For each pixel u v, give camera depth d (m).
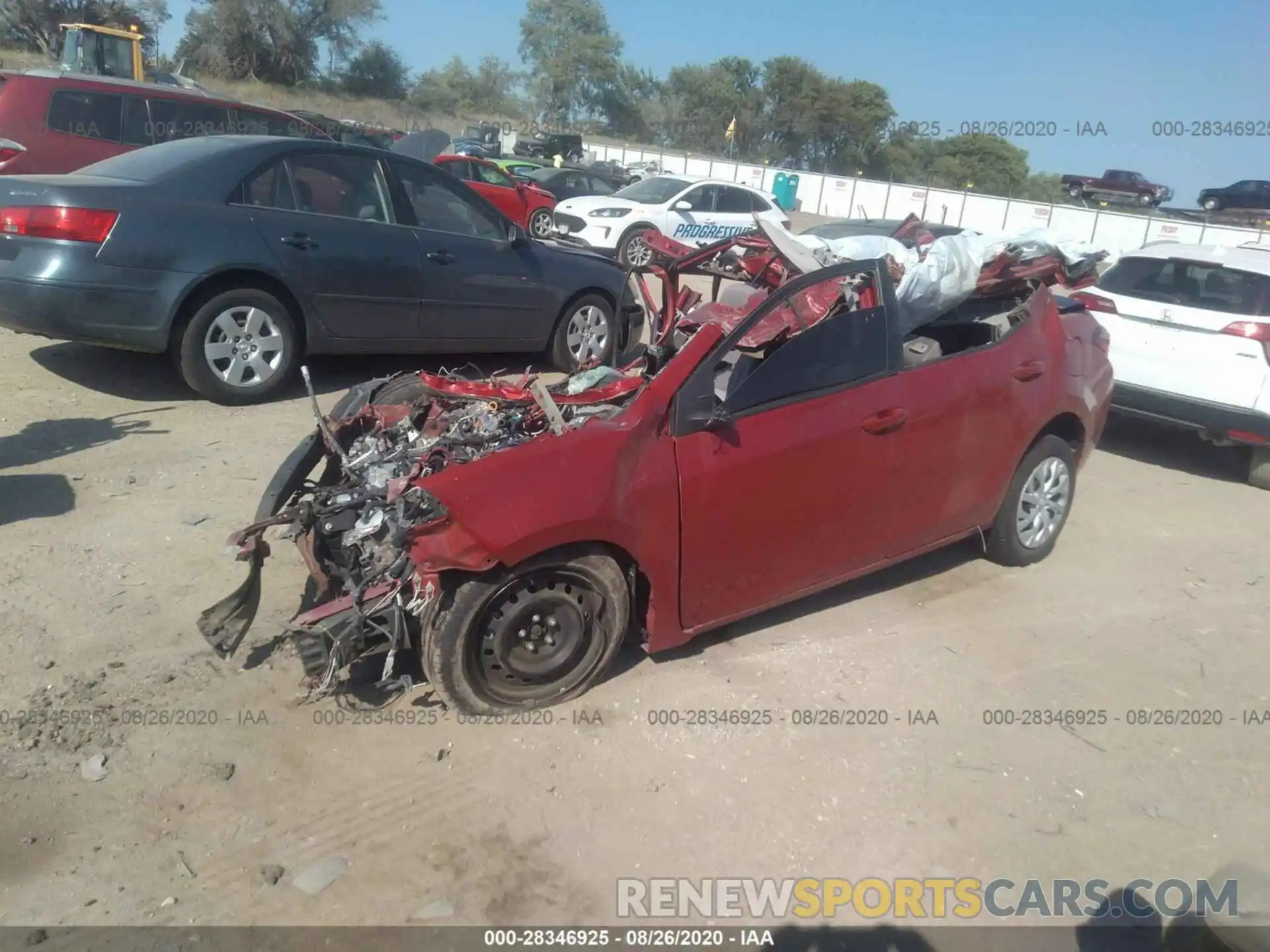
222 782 3.36
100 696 3.72
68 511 5.10
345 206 7.17
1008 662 4.49
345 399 4.95
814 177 39.81
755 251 4.96
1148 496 7.01
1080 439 5.49
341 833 3.19
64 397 6.78
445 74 63.94
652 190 17.98
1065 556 5.73
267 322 6.86
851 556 4.48
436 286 7.51
